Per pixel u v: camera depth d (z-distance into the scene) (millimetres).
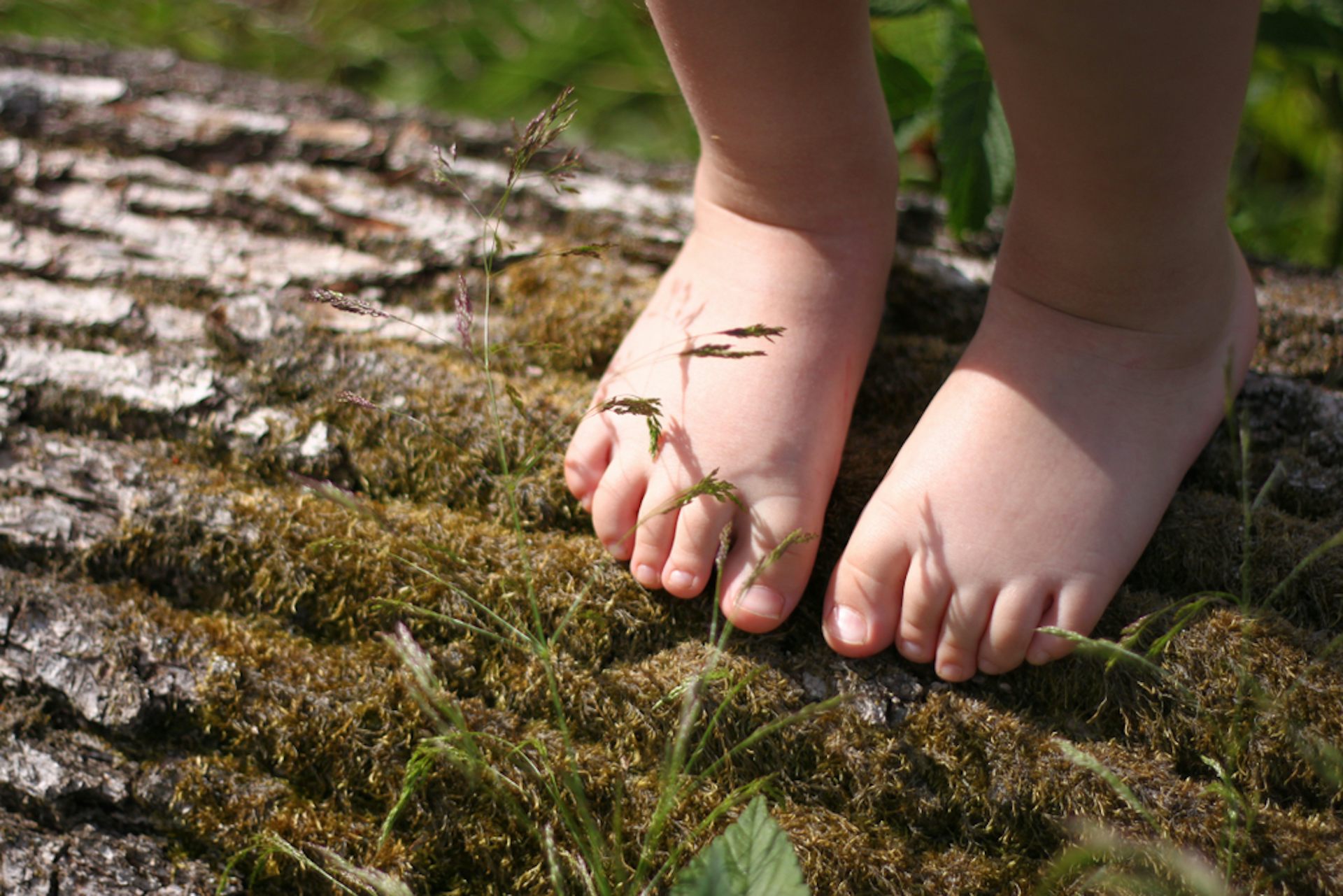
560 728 391
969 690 397
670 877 377
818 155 399
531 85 761
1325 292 493
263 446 438
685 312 419
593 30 776
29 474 423
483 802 387
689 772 392
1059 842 384
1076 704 395
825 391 406
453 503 434
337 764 393
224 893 380
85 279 474
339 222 504
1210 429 406
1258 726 386
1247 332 419
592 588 410
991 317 407
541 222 515
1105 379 394
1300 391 446
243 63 780
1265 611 399
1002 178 477
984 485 390
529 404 447
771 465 396
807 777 393
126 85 533
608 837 384
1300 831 377
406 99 770
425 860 386
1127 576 410
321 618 413
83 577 413
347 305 375
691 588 398
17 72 527
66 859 380
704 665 399
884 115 414
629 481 406
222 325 460
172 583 417
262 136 523
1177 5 335
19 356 445
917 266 496
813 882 379
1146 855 376
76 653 399
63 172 502
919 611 391
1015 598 385
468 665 403
